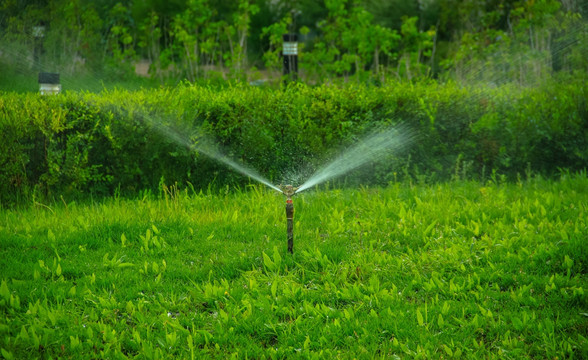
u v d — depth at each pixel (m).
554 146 20.16
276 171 18.95
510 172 20.23
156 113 17.84
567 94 20.31
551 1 29.34
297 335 9.68
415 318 10.20
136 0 36.34
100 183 17.88
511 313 10.25
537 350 9.23
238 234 14.38
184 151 18.17
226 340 9.62
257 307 10.61
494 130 19.83
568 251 12.45
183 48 32.97
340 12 33.44
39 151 17.22
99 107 17.47
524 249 12.69
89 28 32.47
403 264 12.38
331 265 12.30
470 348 9.39
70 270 12.12
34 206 16.34
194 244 13.72
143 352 9.19
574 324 9.92
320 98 19.27
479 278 11.52
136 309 10.62
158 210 15.80
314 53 32.44
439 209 15.85
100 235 14.17
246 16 33.12
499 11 35.16
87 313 10.43
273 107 18.81
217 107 18.34
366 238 14.03
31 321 9.92
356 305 10.70
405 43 33.16
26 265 12.30
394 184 19.36
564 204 16.52
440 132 19.77
